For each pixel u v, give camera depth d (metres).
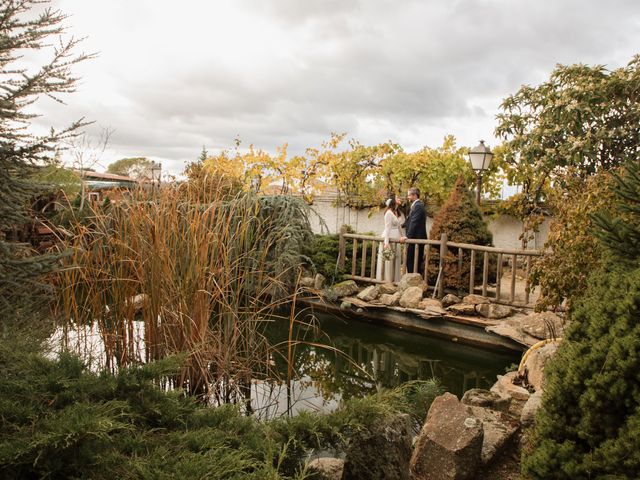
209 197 3.69
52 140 1.64
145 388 1.88
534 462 1.82
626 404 1.65
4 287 1.62
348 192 11.82
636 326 1.68
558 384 1.86
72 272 3.36
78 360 1.91
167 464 1.47
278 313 7.04
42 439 1.29
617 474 1.61
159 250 3.23
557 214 5.00
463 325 6.06
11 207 1.63
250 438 1.83
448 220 7.41
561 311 4.96
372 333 6.46
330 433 1.97
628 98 8.23
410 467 2.41
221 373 3.37
